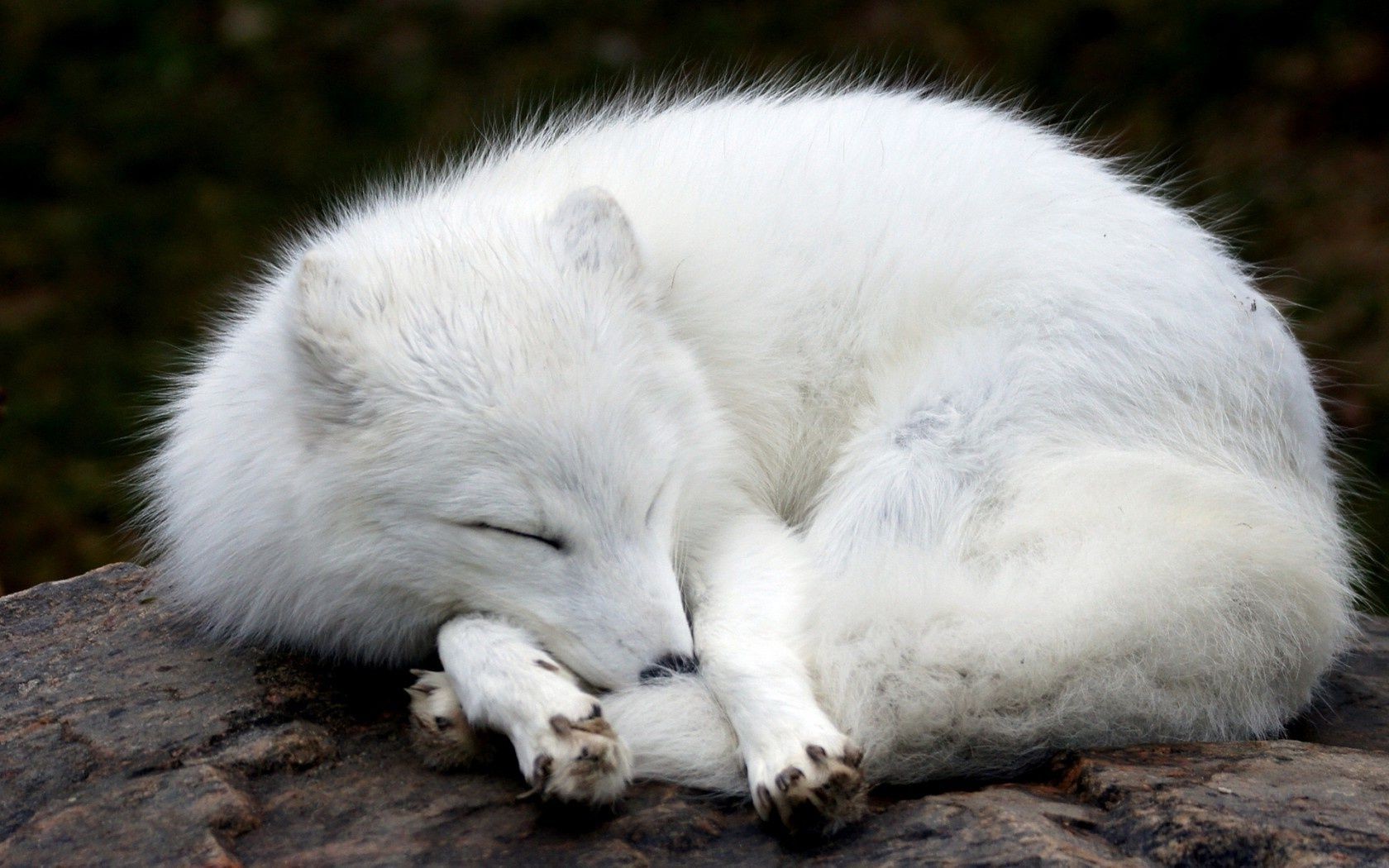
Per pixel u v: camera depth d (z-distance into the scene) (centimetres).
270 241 1856
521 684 543
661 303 682
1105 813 529
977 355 688
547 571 582
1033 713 578
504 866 502
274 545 635
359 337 598
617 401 589
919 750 576
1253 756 571
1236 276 786
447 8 2305
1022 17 2175
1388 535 1344
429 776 571
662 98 1030
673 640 580
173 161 2028
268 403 645
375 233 707
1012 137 802
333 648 656
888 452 681
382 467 588
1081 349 691
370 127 2061
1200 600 593
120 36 2259
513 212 700
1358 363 1574
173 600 735
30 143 2052
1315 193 1833
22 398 1653
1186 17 2095
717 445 666
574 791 512
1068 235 727
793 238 735
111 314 1780
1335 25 2044
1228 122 1972
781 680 568
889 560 619
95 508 1518
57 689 642
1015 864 481
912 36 2167
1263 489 682
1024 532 630
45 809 544
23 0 2281
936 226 730
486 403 573
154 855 509
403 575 602
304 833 530
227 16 2286
